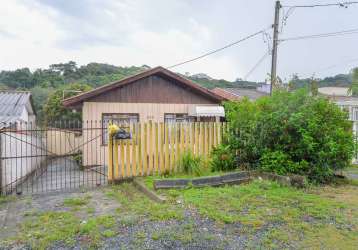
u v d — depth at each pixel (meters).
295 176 6.44
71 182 8.09
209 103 13.35
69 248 3.37
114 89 11.65
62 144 15.38
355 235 3.71
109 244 3.44
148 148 7.33
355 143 7.30
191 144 7.80
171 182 6.08
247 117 7.83
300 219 4.28
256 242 3.48
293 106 7.24
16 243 3.58
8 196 6.11
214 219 4.23
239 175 6.79
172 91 12.65
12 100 13.82
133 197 5.79
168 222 4.14
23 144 8.94
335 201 5.25
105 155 11.31
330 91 32.59
